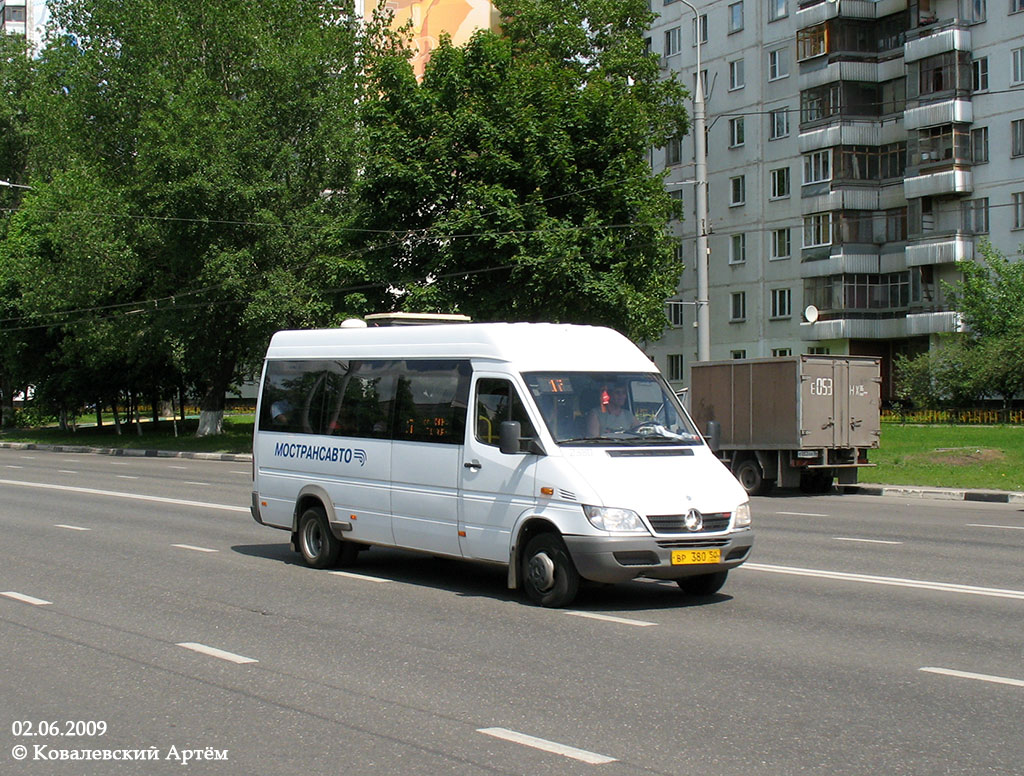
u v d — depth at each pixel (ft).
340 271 104.53
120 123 131.64
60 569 39.24
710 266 186.50
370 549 45.03
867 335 166.91
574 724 19.52
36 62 205.67
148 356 144.56
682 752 17.83
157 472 98.17
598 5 149.89
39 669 24.17
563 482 30.73
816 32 168.04
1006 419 144.15
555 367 33.53
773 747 18.07
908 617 29.48
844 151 166.30
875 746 18.10
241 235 121.60
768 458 75.51
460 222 96.07
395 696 21.66
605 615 30.14
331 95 125.18
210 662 24.75
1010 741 18.35
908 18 161.17
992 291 149.69
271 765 17.46
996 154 153.48
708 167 186.19
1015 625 28.30
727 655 25.07
